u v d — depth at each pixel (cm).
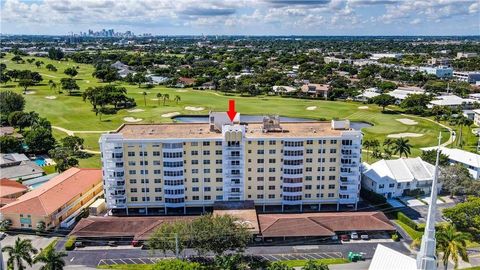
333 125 13975
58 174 16338
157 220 12019
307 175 13288
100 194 15025
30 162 17225
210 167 13088
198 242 10325
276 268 9212
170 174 12988
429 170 15150
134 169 12975
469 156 16512
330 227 11844
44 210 12250
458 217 11825
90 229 11675
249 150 13012
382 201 13925
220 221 10744
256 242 11712
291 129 14062
